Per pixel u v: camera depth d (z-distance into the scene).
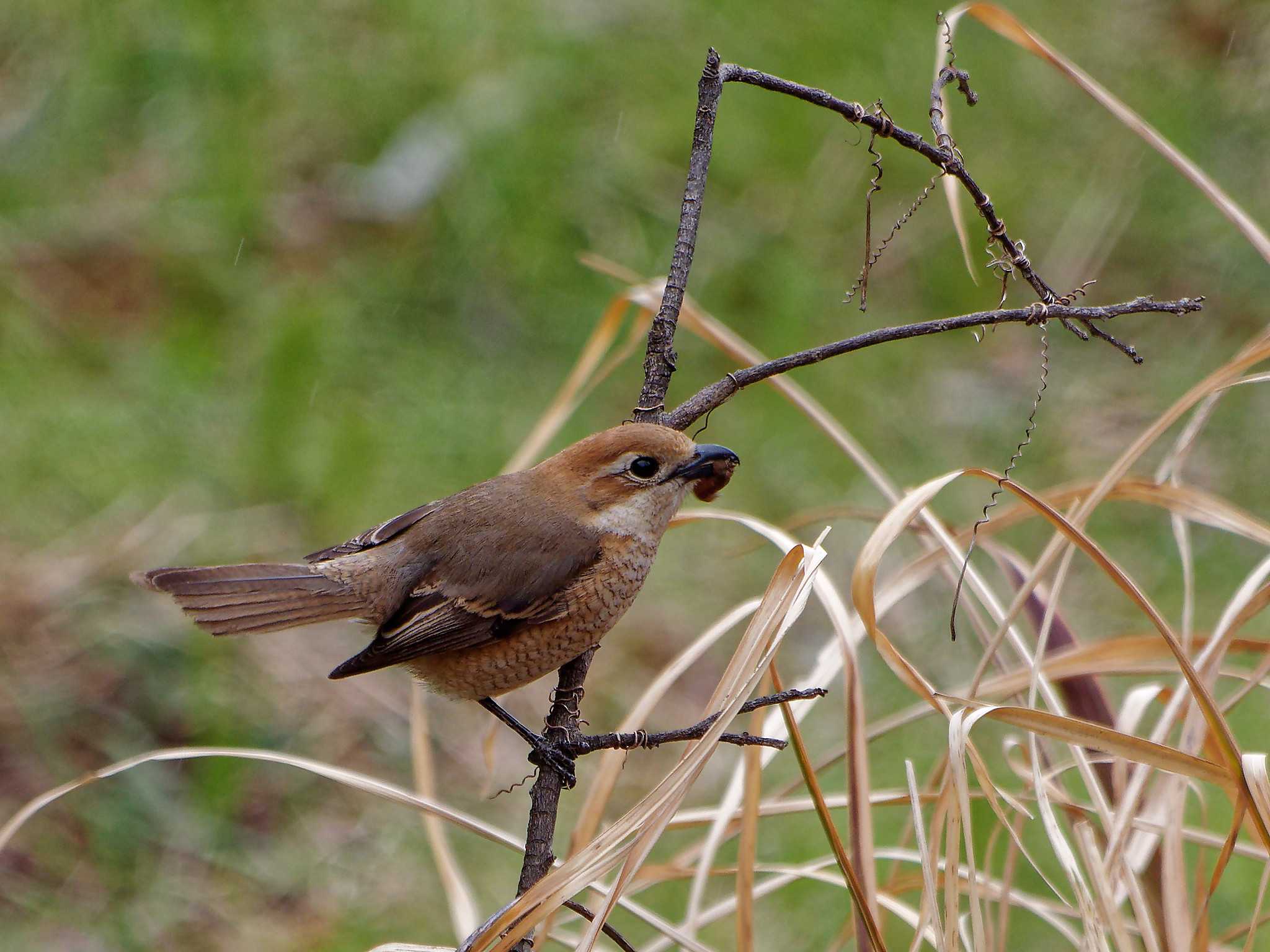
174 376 12.25
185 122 13.95
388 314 13.05
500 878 9.62
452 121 14.27
